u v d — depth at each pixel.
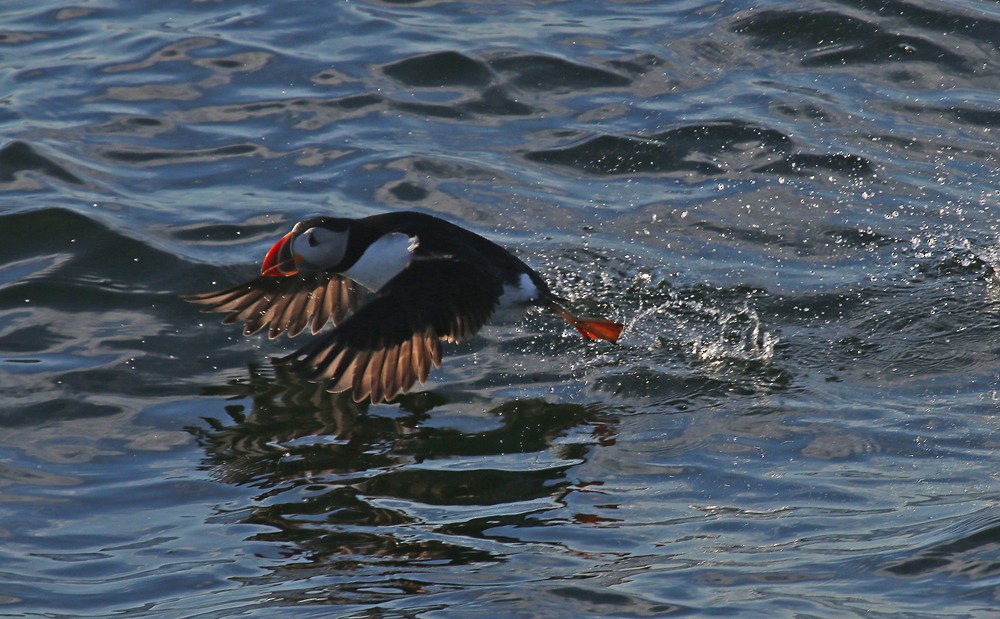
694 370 10.62
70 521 8.72
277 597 7.73
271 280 10.58
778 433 9.66
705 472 9.16
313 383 10.52
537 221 12.71
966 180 13.27
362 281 9.96
